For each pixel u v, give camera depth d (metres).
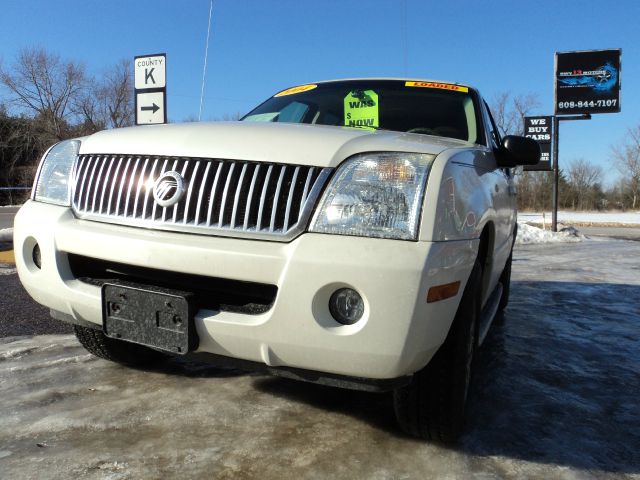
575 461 2.40
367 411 2.83
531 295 6.34
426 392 2.33
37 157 36.84
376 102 3.68
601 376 3.56
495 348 4.12
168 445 2.41
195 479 2.15
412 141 2.35
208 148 2.30
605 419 2.87
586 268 8.74
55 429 2.54
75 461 2.26
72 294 2.48
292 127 2.48
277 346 2.10
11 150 38.25
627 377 3.55
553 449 2.50
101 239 2.34
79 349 3.70
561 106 16.55
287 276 2.03
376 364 2.01
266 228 2.14
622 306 5.78
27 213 2.72
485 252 2.93
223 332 2.16
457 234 2.17
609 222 28.56
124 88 33.94
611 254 11.06
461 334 2.32
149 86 7.26
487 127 3.60
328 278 1.99
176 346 2.22
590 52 16.41
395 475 2.22
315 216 2.10
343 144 2.21
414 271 1.95
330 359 2.05
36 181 2.88
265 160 2.20
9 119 38.22
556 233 15.63
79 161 2.67
